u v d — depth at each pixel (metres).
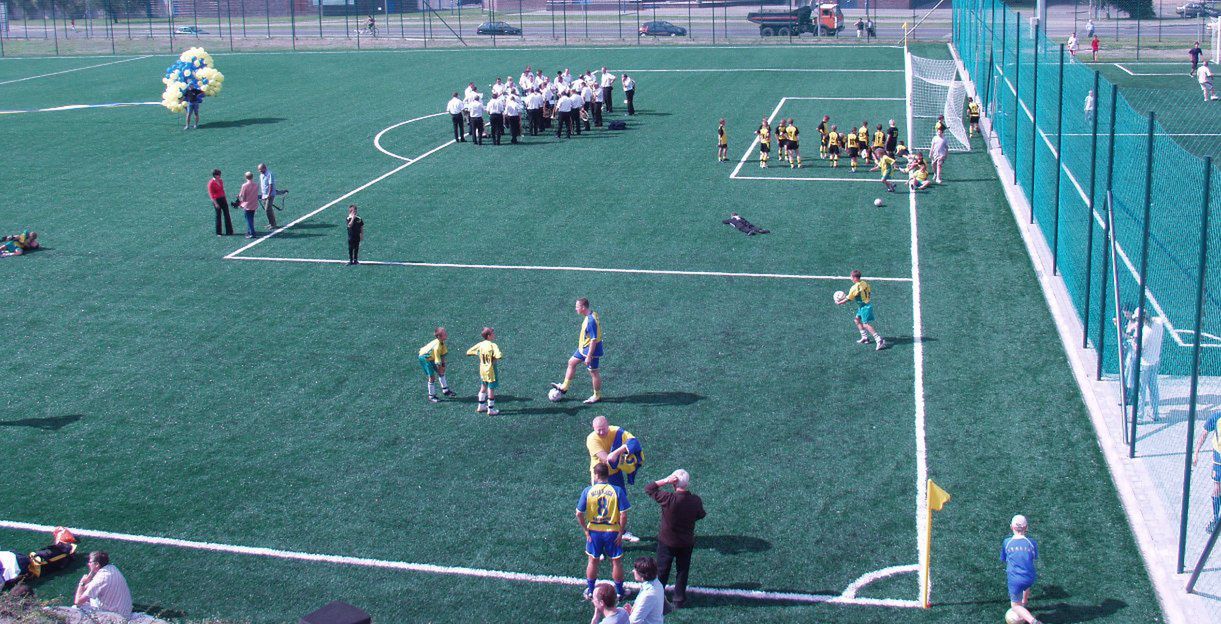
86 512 17.09
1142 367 18.72
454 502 17.11
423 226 32.84
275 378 22.03
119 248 31.31
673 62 68.81
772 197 35.31
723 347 23.00
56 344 24.17
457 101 44.94
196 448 19.12
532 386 21.33
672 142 44.34
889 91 54.66
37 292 27.67
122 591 14.09
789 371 21.69
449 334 24.14
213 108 55.31
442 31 102.88
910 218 32.50
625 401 20.52
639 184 37.41
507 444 18.94
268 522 16.69
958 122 42.22
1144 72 63.00
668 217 33.19
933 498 14.15
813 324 24.20
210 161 42.72
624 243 30.58
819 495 16.98
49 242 32.06
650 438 18.98
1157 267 24.56
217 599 14.84
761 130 39.09
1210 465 17.27
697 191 36.28
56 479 18.16
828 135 40.44
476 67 69.12
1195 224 24.47
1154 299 23.61
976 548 15.43
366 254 30.20
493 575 15.20
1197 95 54.56
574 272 28.19
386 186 38.06
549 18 114.94
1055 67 32.09
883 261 28.53
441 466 18.23
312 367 22.55
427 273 28.41
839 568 15.09
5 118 53.31
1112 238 19.50
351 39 91.12
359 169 40.78
